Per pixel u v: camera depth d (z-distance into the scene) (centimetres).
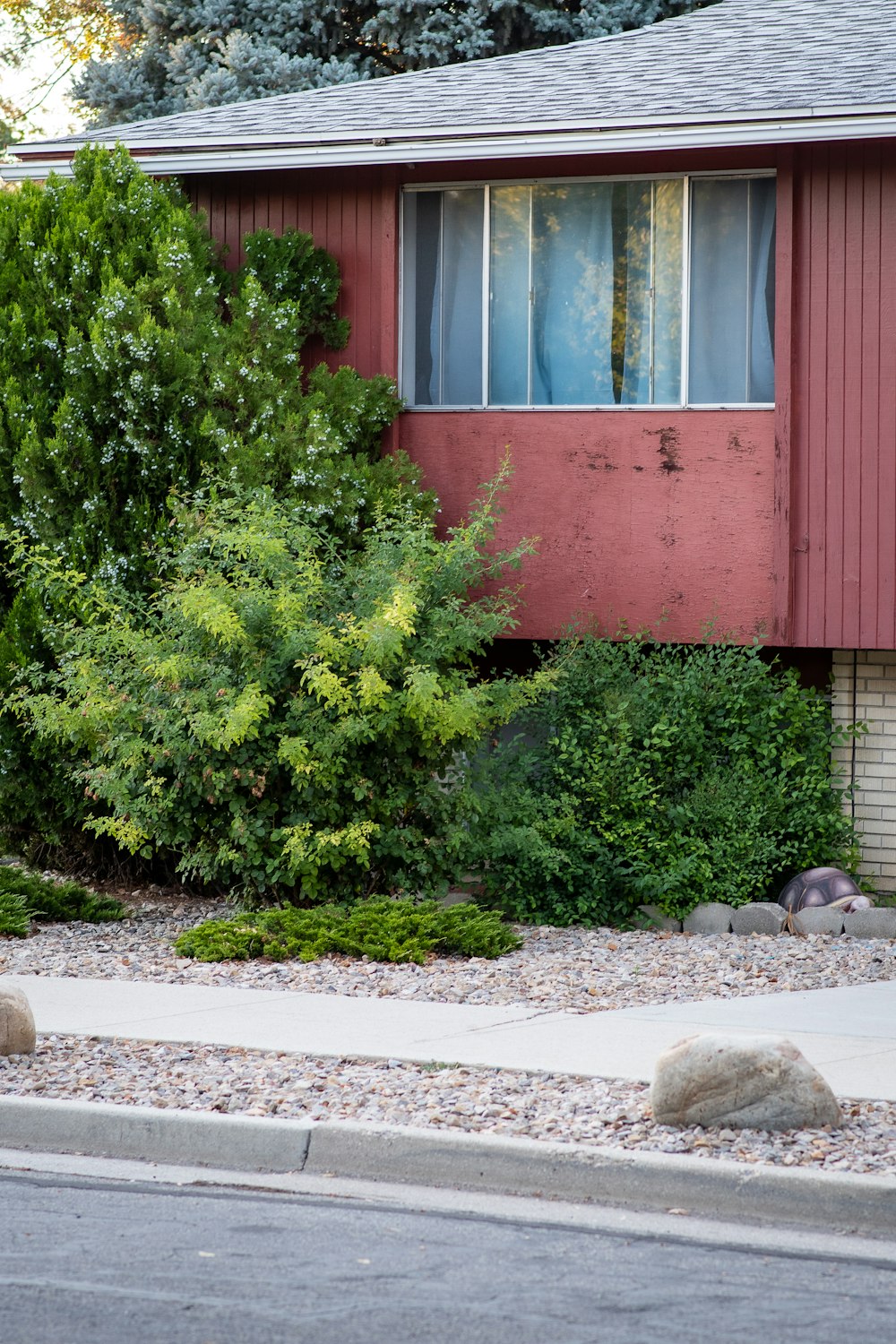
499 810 1305
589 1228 651
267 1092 786
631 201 1522
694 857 1338
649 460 1495
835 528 1434
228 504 1291
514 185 1550
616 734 1390
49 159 1622
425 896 1291
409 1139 714
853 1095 775
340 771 1233
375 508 1391
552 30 2750
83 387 1397
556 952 1206
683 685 1398
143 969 1118
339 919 1191
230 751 1230
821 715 1461
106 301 1389
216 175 1602
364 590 1293
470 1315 551
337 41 2838
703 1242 636
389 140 1489
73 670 1273
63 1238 628
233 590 1270
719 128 1403
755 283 1493
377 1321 545
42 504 1390
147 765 1259
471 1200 686
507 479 1530
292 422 1409
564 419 1517
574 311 1538
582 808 1387
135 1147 747
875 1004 1002
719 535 1475
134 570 1371
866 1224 654
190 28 2898
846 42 1614
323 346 1582
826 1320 552
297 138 1516
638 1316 552
